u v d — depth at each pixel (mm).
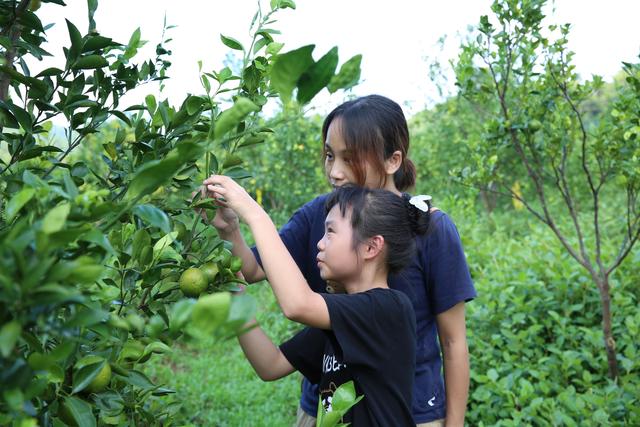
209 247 1291
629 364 3088
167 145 1334
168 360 4953
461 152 9703
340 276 1492
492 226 8844
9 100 1221
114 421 1077
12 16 1158
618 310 3740
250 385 4336
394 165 1728
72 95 1251
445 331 1732
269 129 1298
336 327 1308
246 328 659
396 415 1357
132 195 785
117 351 1047
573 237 5371
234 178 1397
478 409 3121
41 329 723
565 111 3385
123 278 1144
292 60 774
